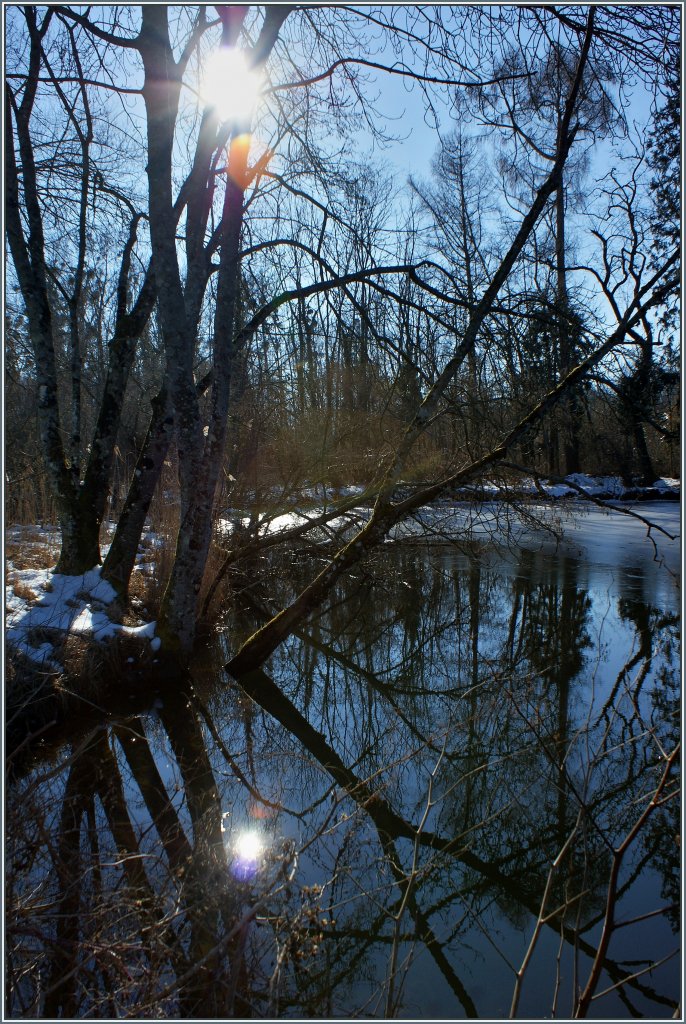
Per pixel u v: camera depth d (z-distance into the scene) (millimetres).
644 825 4668
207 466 7383
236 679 7879
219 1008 2986
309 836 4648
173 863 4145
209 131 7855
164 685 7324
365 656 9234
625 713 6438
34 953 3104
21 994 3180
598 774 5266
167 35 6645
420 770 5793
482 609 10688
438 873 4441
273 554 11734
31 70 8711
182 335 7031
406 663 8820
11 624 7066
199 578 7734
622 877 4289
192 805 5266
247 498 11000
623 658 8148
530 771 5340
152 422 8836
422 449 9438
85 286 14500
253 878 3373
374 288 7520
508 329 7441
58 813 5012
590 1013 3271
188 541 7562
